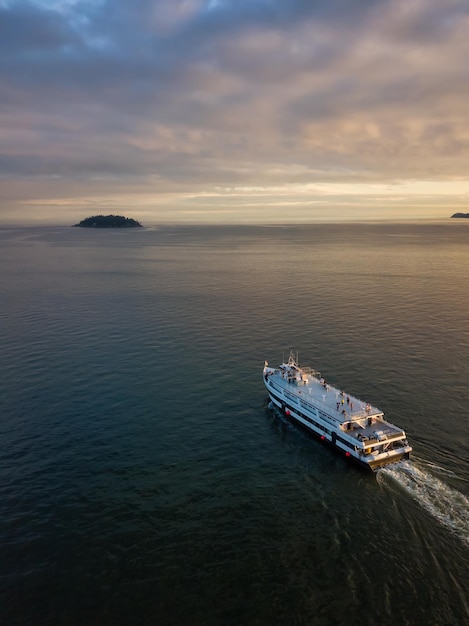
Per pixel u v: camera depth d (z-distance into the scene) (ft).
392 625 151.02
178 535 190.90
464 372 358.64
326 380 347.77
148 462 244.42
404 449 243.19
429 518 201.77
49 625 150.30
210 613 155.12
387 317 519.60
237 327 489.26
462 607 157.58
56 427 280.72
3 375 360.69
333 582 167.73
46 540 187.93
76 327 493.77
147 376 360.07
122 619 152.87
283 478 232.94
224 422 291.17
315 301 606.55
